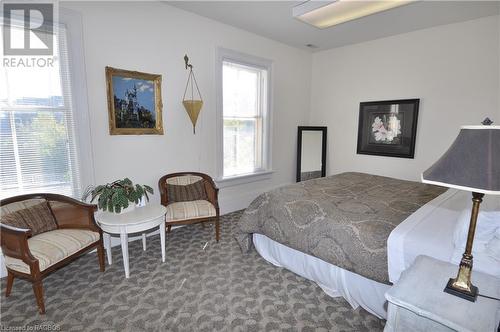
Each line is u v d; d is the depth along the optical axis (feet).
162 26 10.15
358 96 14.82
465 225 4.62
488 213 4.35
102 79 9.02
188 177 10.64
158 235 10.62
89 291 7.06
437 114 12.41
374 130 14.28
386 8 10.11
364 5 9.91
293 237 7.30
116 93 9.29
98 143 9.15
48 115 8.16
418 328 3.65
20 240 5.90
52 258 6.36
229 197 13.37
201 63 11.43
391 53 13.46
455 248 4.81
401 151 13.46
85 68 8.63
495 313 3.41
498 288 3.88
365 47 14.29
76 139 8.67
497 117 10.98
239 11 10.75
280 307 6.48
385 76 13.75
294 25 12.13
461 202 7.24
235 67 12.92
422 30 12.44
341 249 6.32
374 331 5.76
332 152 16.20
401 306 3.69
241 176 13.52
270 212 8.00
